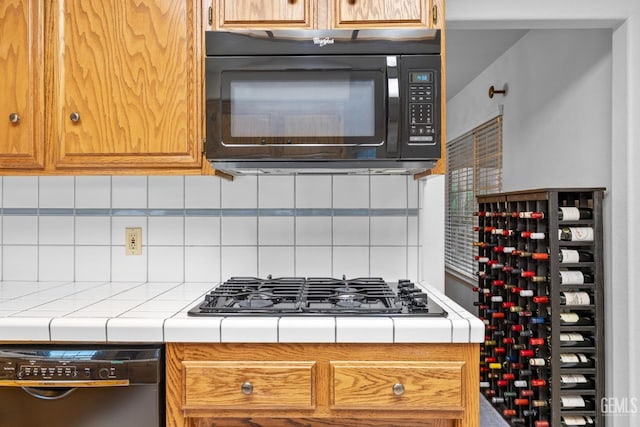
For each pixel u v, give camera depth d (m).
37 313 1.26
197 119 1.48
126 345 1.20
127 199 1.82
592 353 2.30
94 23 1.47
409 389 1.17
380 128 1.35
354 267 1.82
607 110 2.20
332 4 1.44
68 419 1.18
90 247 1.82
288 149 1.36
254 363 1.18
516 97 3.21
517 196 2.60
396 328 1.16
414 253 1.83
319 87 1.36
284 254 1.82
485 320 3.02
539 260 2.34
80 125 1.48
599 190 2.20
